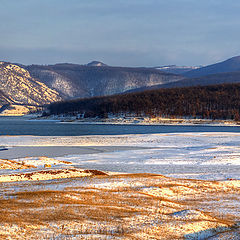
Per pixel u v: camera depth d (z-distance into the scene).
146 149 109.44
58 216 32.03
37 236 25.53
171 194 49.84
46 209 34.47
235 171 72.94
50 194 42.25
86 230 28.25
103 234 27.42
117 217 33.59
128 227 30.22
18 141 133.75
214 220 35.47
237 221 37.12
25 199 38.81
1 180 54.75
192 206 43.72
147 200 44.06
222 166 79.19
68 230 27.80
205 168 76.44
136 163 82.81
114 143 127.06
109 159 88.88
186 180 59.66
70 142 130.62
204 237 29.77
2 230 25.92
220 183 58.62
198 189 53.72
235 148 108.94
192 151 103.12
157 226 31.22
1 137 148.00
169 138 142.62
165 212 38.06
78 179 56.38
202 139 138.50
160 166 78.81
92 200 41.28
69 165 78.75
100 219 32.34
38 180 55.94
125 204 40.62
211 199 48.22
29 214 31.95
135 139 139.50
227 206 44.53
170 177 62.44
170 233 29.53
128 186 52.16
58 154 98.88
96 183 52.62
